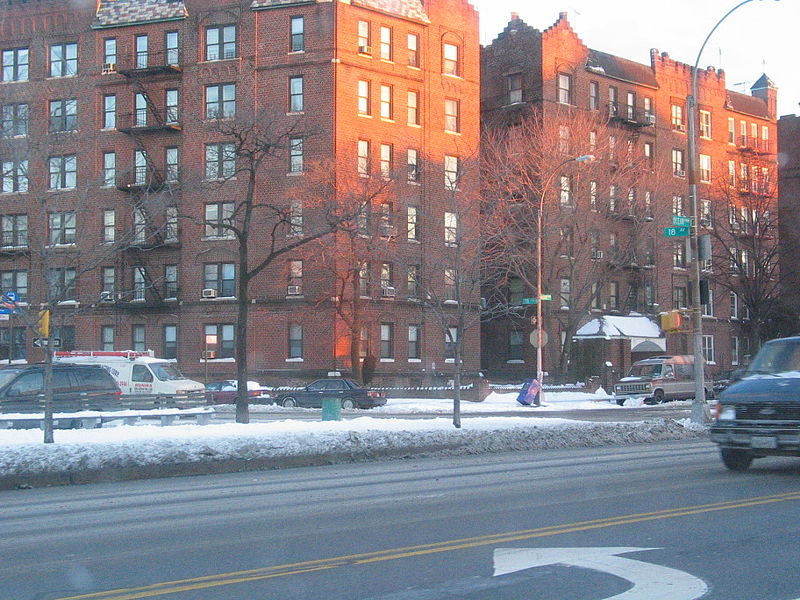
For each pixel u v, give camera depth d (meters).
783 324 60.41
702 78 64.31
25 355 49.28
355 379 44.28
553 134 45.34
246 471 16.70
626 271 58.19
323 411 22.80
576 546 8.66
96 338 48.53
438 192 48.84
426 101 49.22
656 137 60.72
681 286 62.38
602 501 11.70
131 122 47.56
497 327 57.94
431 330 48.91
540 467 16.42
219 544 9.14
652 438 22.19
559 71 56.06
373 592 6.97
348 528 9.98
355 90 46.50
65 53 48.81
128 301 47.62
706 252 23.86
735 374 15.62
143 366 30.64
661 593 6.78
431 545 8.83
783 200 59.69
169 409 23.64
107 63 48.22
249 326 46.28
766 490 12.52
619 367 56.84
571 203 46.72
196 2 47.47
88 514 11.48
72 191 44.59
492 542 8.94
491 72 57.91
